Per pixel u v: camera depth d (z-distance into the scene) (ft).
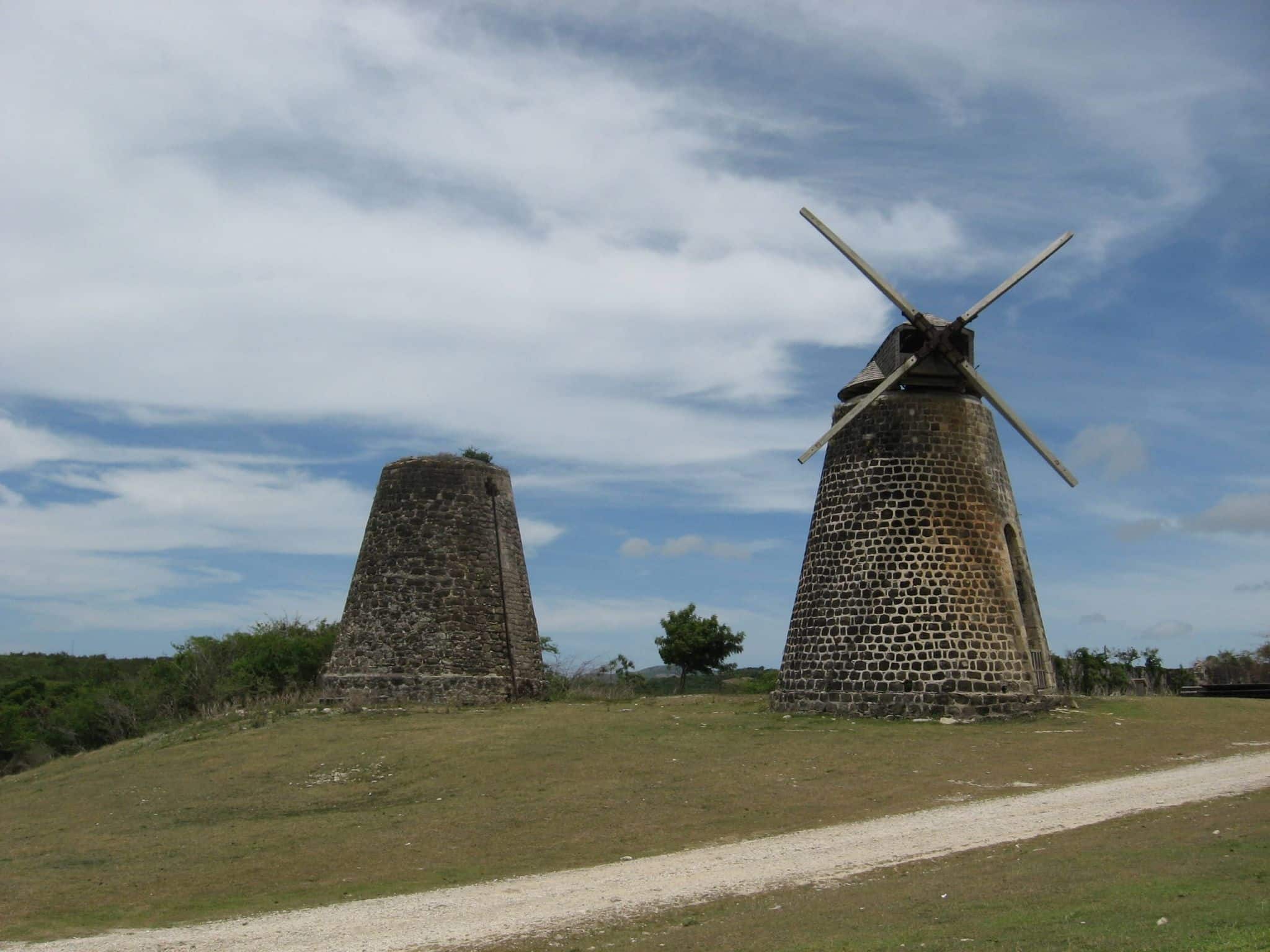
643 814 69.77
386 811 74.74
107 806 83.76
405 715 114.21
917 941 40.47
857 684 100.68
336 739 101.19
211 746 103.19
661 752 87.04
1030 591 107.96
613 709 114.01
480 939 46.75
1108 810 62.18
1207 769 74.02
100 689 183.42
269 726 111.14
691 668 173.37
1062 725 93.86
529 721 104.58
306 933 49.32
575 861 60.34
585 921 48.37
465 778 82.12
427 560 125.39
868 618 101.30
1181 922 39.27
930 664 98.27
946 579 99.96
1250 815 57.11
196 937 49.90
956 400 105.81
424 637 123.24
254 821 75.05
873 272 107.76
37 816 83.56
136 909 55.88
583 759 85.46
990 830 59.72
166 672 177.78
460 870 59.88
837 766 80.07
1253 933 36.76
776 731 94.12
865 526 103.55
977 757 81.25
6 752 165.68
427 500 127.34
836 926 43.83
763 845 60.85
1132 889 44.80
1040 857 52.03
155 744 110.63
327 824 72.02
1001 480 107.86
